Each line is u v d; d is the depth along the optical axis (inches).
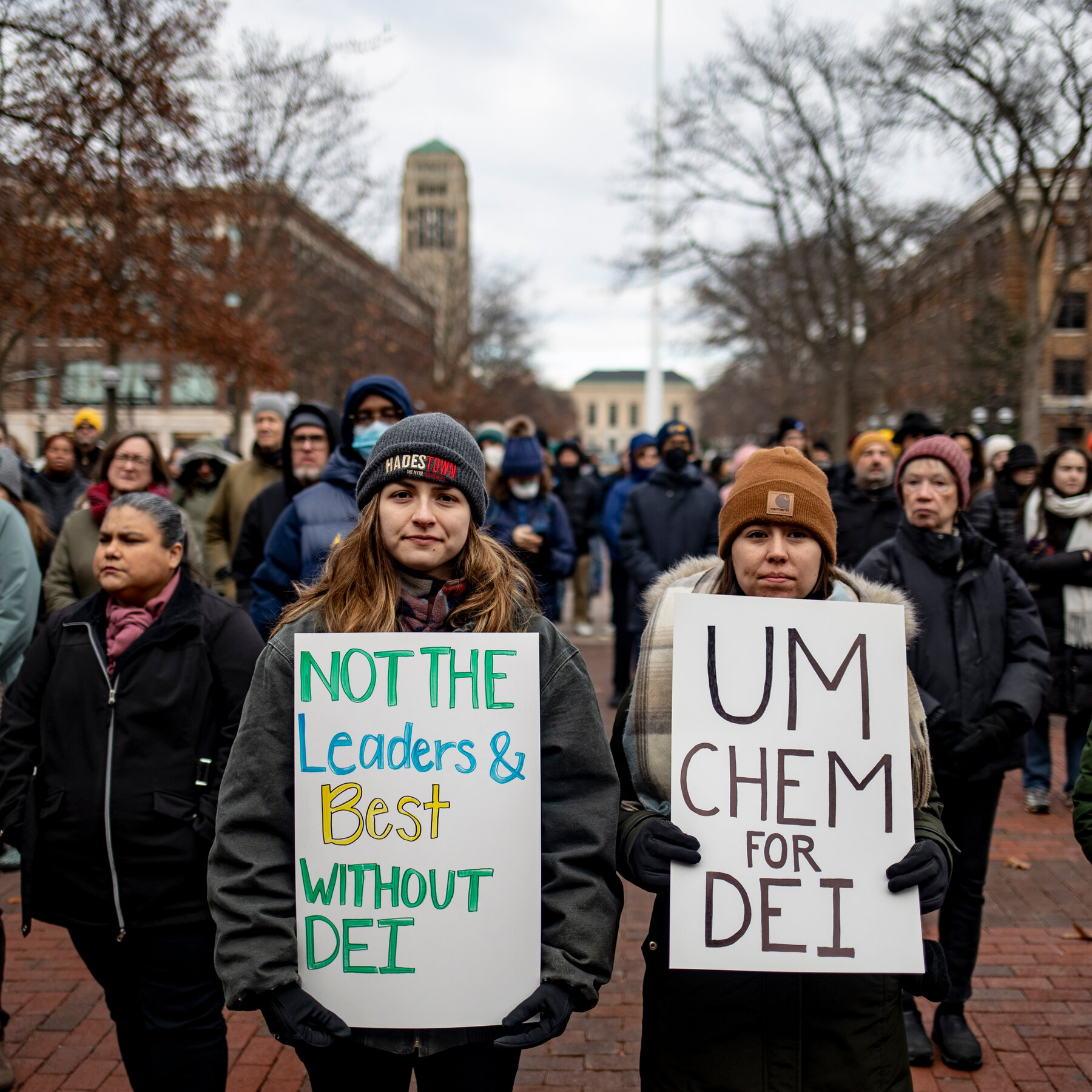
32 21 415.8
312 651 74.0
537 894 73.0
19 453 320.8
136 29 450.9
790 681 77.0
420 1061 74.7
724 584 85.2
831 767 76.2
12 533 142.5
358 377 1074.1
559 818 75.0
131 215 481.4
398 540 76.5
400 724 73.4
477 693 73.8
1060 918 163.0
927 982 78.2
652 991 80.6
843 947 73.8
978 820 121.6
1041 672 118.2
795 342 1095.6
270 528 174.7
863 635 77.8
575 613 452.4
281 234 712.4
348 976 71.8
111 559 98.4
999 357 987.3
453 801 73.0
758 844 75.0
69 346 685.9
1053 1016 133.5
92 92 431.2
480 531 82.7
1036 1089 117.6
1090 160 611.8
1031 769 216.8
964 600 119.2
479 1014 71.7
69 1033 130.5
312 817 72.9
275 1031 69.6
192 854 94.7
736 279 872.9
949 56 588.7
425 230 2475.4
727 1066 76.0
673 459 260.1
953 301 949.2
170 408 1568.7
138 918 94.3
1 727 100.7
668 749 78.9
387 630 76.2
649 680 80.7
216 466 252.5
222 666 98.9
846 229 767.7
